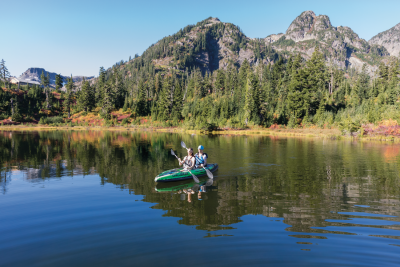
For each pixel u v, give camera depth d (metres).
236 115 75.31
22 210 6.69
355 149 21.34
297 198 7.68
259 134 48.50
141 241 4.77
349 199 7.56
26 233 5.23
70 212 6.49
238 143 27.48
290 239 4.84
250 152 19.34
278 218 5.99
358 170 12.17
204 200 7.48
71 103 122.19
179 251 4.36
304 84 64.38
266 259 4.08
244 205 7.01
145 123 87.19
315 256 4.17
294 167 13.05
